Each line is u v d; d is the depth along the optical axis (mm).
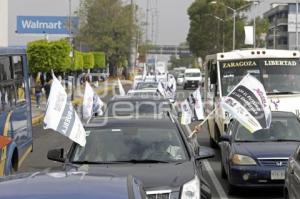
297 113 39844
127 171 18719
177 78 190375
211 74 44906
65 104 22469
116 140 21234
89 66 168250
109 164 19875
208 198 19531
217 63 42469
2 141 23438
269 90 41031
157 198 17344
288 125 30984
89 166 19453
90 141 21344
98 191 10055
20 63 29312
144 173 18438
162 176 18234
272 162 27172
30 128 30797
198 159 21422
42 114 78188
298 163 20828
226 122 38906
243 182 27328
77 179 10859
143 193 10844
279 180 27000
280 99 40406
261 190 28984
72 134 21625
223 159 31312
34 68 119312
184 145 21094
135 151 20656
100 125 22234
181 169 19000
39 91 90188
